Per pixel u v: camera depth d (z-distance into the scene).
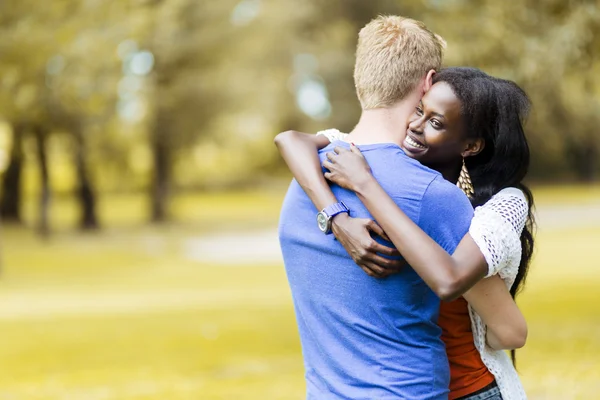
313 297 3.11
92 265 30.25
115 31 28.22
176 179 62.50
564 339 11.88
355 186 3.01
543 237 35.88
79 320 16.30
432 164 3.45
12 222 46.03
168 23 41.19
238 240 39.44
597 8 12.58
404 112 3.27
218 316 16.41
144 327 15.15
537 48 12.69
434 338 3.02
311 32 52.66
